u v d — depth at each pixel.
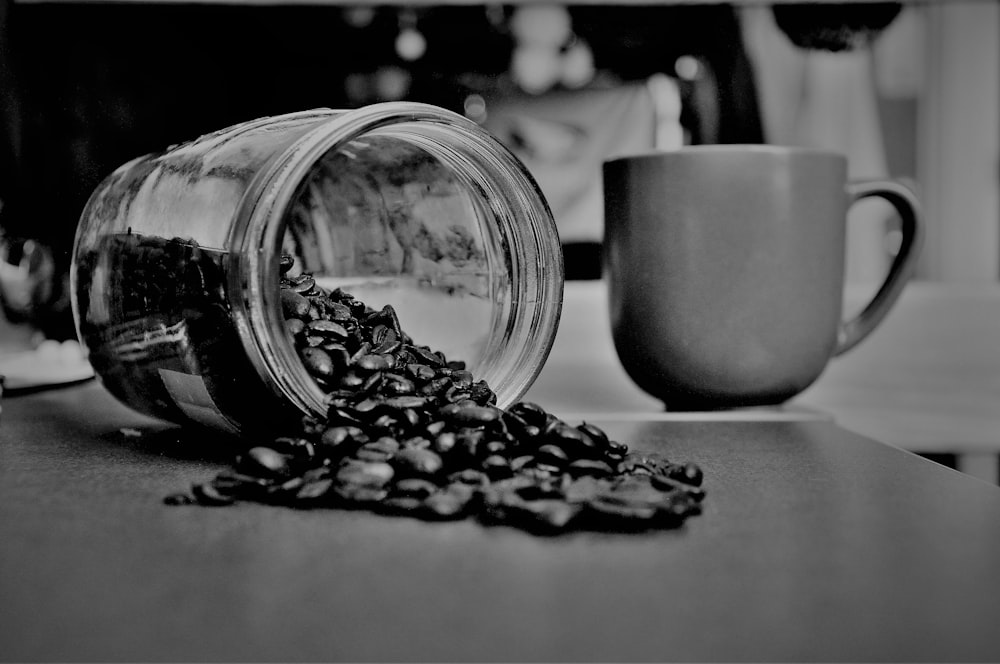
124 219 0.44
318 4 0.69
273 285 0.39
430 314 0.49
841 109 0.72
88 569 0.32
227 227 0.40
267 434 0.42
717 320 0.47
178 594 0.30
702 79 0.70
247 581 0.31
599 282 0.70
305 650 0.26
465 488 0.36
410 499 0.36
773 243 0.47
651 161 0.47
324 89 0.69
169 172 0.44
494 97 0.70
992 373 0.71
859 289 0.71
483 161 0.44
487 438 0.38
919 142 0.73
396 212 0.48
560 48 0.70
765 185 0.47
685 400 0.50
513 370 0.45
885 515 0.36
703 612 0.29
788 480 0.40
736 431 0.47
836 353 0.51
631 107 0.70
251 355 0.39
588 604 0.29
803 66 0.71
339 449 0.37
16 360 0.63
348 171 0.48
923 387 0.71
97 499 0.38
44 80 0.67
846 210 0.49
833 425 0.48
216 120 0.69
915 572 0.31
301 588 0.31
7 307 0.65
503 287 0.47
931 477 0.40
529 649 0.26
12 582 0.31
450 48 0.69
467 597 0.30
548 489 0.35
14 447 0.45
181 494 0.37
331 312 0.43
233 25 0.68
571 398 0.56
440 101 0.70
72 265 0.47
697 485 0.38
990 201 0.74
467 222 0.48
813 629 0.27
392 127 0.43
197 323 0.40
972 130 0.73
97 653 0.26
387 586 0.31
